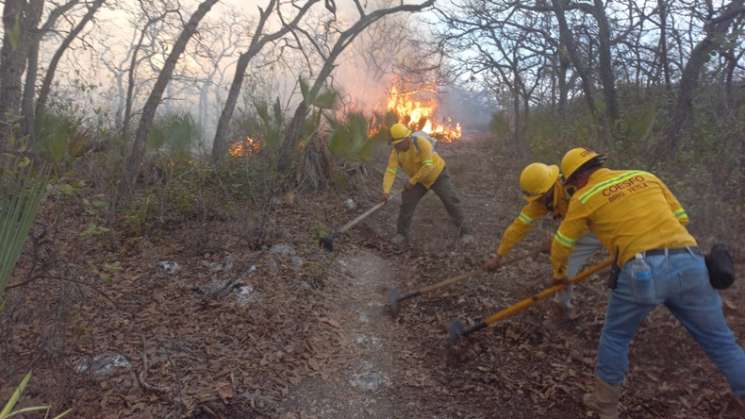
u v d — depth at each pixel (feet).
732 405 10.78
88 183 20.75
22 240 8.03
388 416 10.82
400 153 20.06
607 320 10.26
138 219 18.15
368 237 21.62
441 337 13.75
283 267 16.81
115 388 10.62
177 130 22.44
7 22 17.93
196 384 11.02
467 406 11.15
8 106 17.58
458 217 20.59
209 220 20.16
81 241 15.53
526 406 11.12
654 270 9.28
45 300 12.25
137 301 14.17
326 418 10.64
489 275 17.06
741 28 28.53
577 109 43.01
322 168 26.91
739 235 18.11
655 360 12.37
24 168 10.12
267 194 20.59
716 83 31.71
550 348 13.05
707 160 22.53
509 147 39.52
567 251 10.59
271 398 10.94
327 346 13.01
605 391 10.23
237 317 13.64
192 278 15.69
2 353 10.78
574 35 37.50
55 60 26.76
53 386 10.28
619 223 9.71
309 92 23.80
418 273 18.02
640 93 37.88
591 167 10.55
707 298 9.36
